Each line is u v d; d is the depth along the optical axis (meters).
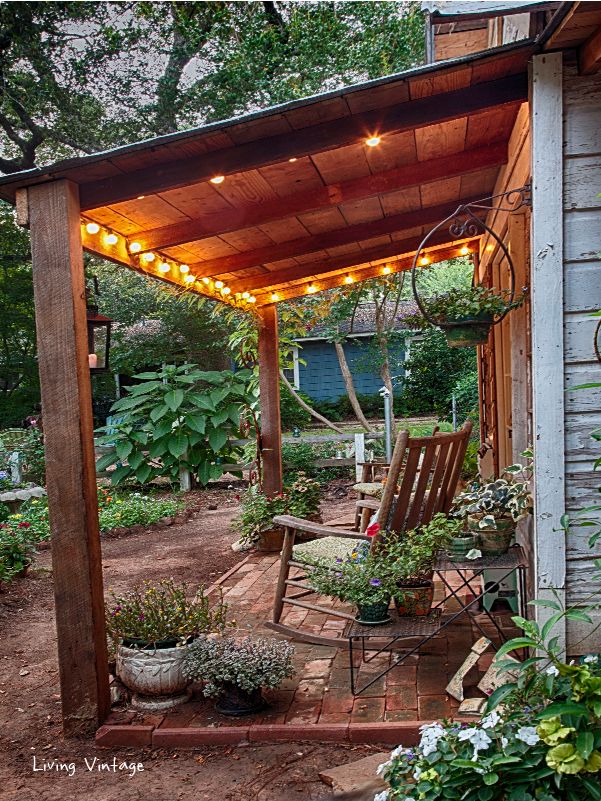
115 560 6.80
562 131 2.75
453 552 3.35
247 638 3.40
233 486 11.03
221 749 2.96
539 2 2.65
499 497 3.36
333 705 3.19
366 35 12.91
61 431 3.11
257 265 5.20
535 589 2.88
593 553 2.81
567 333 2.79
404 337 15.23
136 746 3.02
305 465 10.41
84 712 3.12
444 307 3.87
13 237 14.59
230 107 13.32
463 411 12.27
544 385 2.81
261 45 12.89
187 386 11.77
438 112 3.03
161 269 4.72
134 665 3.25
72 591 3.12
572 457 2.81
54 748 3.05
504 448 5.28
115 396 16.27
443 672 3.49
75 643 3.12
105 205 3.26
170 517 8.66
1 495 8.57
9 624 5.04
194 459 10.61
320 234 5.08
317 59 12.83
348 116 3.08
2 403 14.68
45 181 3.10
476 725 2.22
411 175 3.96
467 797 1.92
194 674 3.14
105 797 2.65
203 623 3.45
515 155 3.63
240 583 5.45
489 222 5.50
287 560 4.20
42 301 3.11
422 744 2.12
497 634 3.90
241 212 4.06
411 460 3.54
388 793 2.04
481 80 2.98
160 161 3.16
